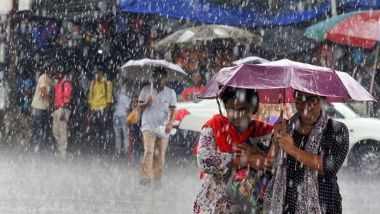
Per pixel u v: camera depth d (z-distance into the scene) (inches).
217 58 1540.4
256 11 1577.3
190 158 1159.6
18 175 1031.6
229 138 404.5
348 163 1146.7
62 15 1684.3
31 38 1716.3
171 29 1653.5
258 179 403.9
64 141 1425.9
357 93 404.5
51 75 1504.7
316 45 1556.3
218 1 1571.1
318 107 400.8
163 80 968.3
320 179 398.0
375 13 1405.0
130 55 1675.7
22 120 1588.3
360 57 1507.1
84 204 796.6
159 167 966.4
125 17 1657.2
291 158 401.4
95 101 1581.0
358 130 1144.8
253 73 403.5
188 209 794.2
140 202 828.0
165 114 965.2
